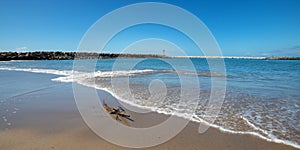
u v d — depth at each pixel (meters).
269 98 6.71
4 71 17.86
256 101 6.29
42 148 3.22
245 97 6.85
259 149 3.27
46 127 4.11
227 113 5.08
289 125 4.25
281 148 3.30
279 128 4.10
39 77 12.87
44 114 4.98
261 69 22.56
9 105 5.84
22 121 4.46
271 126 4.21
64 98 6.77
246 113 5.07
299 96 7.01
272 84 9.95
